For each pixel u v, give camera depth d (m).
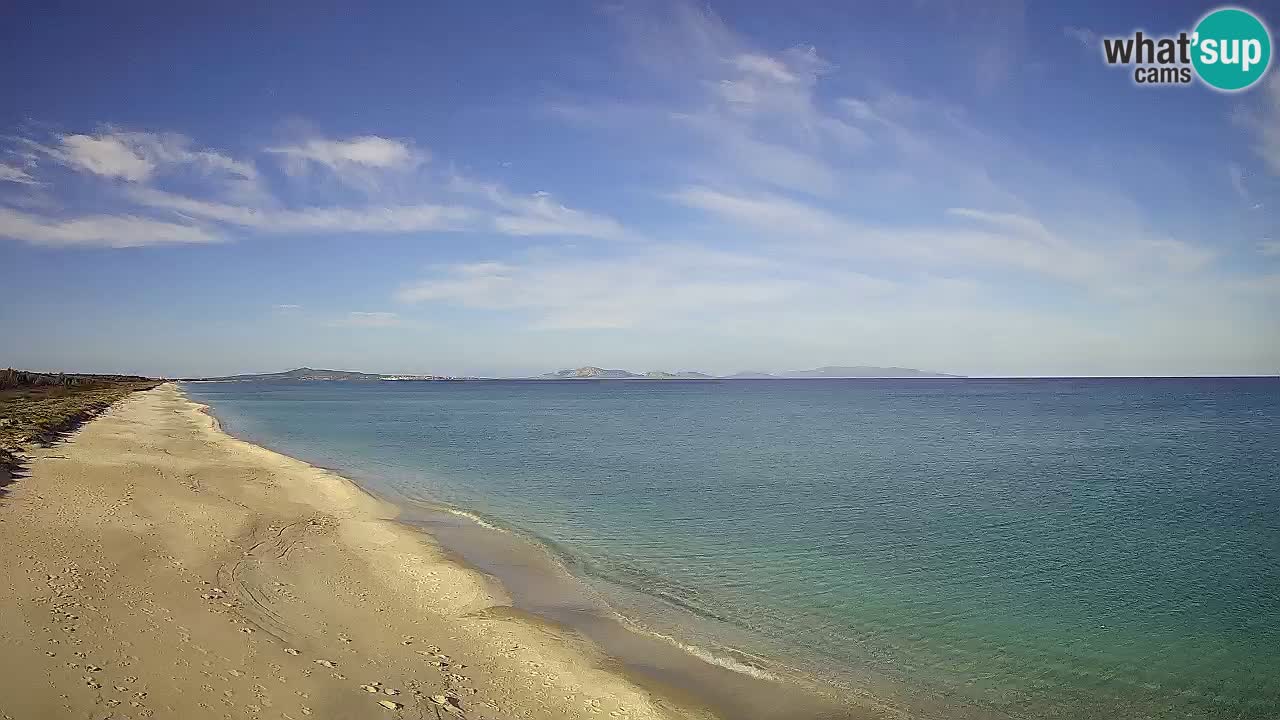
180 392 167.62
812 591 16.67
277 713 9.51
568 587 16.64
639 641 13.55
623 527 22.80
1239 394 159.25
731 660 12.80
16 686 9.30
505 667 12.01
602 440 52.50
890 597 16.33
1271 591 17.00
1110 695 11.82
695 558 19.25
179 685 9.96
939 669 12.66
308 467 33.91
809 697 11.48
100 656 10.55
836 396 168.50
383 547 19.30
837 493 29.20
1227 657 13.34
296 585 15.32
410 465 37.53
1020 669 12.71
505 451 44.62
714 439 53.25
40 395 82.69
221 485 26.97
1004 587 17.14
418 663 11.84
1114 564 19.12
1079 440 52.44
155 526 19.08
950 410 98.50
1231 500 28.16
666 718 10.59
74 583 13.62
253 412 91.19
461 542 20.50
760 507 26.22
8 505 20.02
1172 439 53.19
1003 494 29.22
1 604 12.08
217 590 14.30
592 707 10.80
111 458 32.16
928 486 31.14
